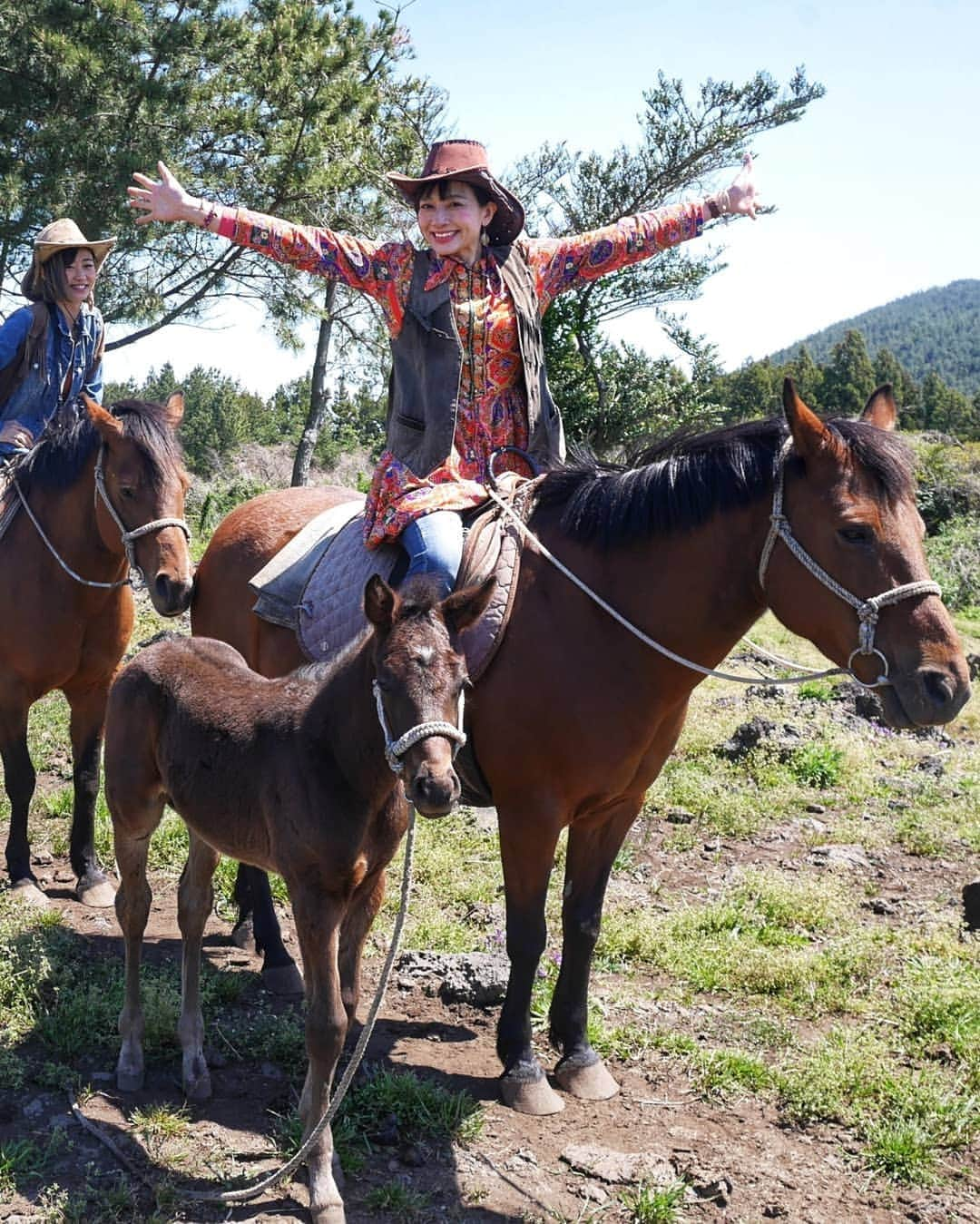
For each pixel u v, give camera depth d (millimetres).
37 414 6184
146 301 16062
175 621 10633
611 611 3840
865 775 8211
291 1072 4164
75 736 5781
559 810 3939
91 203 14984
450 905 5781
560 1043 4266
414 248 4242
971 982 4863
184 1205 3371
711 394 21516
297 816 3387
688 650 3879
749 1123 4020
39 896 5469
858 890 6262
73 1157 3588
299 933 3426
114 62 15422
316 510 5172
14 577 5566
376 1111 3879
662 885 6215
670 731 4051
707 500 3799
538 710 3873
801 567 3639
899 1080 4184
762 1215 3535
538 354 4312
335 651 4391
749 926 5602
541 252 4359
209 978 4715
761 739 8344
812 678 3725
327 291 19172
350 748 3311
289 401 58375
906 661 3457
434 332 4129
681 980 5062
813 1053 4418
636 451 4348
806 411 3543
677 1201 3545
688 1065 4344
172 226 15758
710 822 7176
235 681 3916
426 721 2959
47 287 6082
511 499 4180
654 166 19875
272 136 16562
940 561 20891
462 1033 4566
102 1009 4324
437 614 3168
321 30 16781
